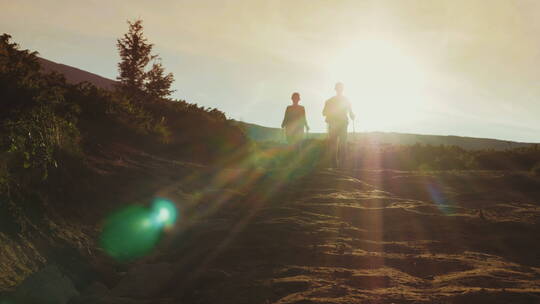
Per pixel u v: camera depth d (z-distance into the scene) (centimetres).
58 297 480
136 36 4178
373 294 437
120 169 1035
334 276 502
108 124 1491
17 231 575
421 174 1650
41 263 552
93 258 618
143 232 760
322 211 889
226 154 1897
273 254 603
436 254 605
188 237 768
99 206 801
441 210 925
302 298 423
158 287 537
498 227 773
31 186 696
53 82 1482
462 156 2547
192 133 1928
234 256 605
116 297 493
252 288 469
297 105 1639
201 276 531
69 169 842
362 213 880
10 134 727
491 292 425
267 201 1030
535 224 800
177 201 943
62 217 692
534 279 491
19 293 463
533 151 2612
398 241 679
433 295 431
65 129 976
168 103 2225
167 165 1276
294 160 1853
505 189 1348
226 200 1050
